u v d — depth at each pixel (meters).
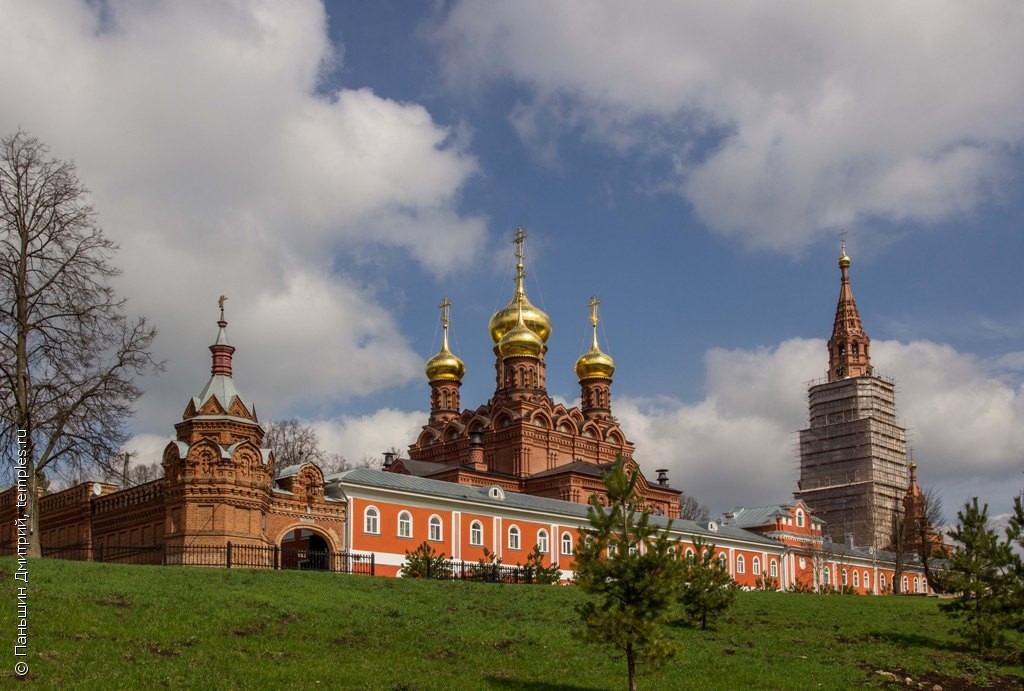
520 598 46.50
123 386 53.00
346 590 42.84
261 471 60.72
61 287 51.16
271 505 62.44
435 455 103.62
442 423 106.62
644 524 28.84
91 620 31.42
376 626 36.28
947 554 44.78
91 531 70.38
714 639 41.38
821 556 105.31
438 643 35.03
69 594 34.53
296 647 32.06
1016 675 37.38
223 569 44.34
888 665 37.41
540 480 94.19
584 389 109.94
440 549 71.44
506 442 98.31
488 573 61.41
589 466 95.38
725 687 32.19
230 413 64.19
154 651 29.27
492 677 30.97
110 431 52.50
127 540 65.25
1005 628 41.78
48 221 51.28
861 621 48.88
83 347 51.47
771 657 37.88
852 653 39.66
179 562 57.53
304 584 42.91
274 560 52.22
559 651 35.59
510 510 76.88
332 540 65.31
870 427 148.38
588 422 104.25
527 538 78.12
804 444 155.25
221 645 30.91
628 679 31.95
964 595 42.38
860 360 155.00
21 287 50.06
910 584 120.62
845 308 157.75
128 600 34.91
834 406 153.38
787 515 105.50
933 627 47.75
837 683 33.97
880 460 148.38
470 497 74.31
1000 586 41.81
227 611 35.22
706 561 46.06
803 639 42.59
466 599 44.66
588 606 28.94
